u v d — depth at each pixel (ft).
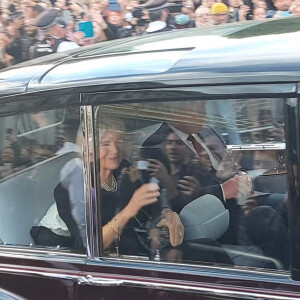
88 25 17.56
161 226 6.03
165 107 5.71
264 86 5.23
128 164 6.08
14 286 6.33
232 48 5.71
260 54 5.46
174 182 6.05
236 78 5.33
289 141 5.18
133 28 17.48
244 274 5.41
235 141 5.59
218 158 5.77
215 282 5.45
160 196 6.08
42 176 6.48
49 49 17.61
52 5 17.60
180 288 5.53
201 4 17.16
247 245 5.60
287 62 5.24
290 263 5.25
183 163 5.97
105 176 6.08
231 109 5.46
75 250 6.16
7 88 6.46
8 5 17.72
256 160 5.53
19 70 6.74
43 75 6.37
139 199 6.11
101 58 6.37
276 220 5.45
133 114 5.85
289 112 5.15
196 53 5.81
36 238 6.46
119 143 6.02
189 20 17.17
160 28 17.25
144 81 5.71
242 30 6.54
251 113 5.37
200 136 5.75
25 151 6.54
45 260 6.24
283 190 5.39
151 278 5.71
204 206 5.91
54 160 6.33
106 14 17.49
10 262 6.42
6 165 6.70
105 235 6.07
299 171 5.15
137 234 6.07
